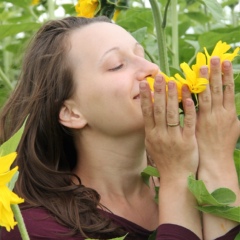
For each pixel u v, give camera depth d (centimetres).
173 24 344
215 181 202
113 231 210
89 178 224
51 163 226
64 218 207
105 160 219
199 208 197
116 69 211
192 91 195
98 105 211
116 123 210
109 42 213
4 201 145
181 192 201
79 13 290
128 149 216
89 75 212
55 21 227
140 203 224
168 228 199
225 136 203
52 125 222
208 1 283
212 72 194
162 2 412
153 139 201
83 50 214
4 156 150
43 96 222
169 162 203
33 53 227
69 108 219
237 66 292
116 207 220
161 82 193
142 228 216
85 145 221
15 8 505
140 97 198
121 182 221
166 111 197
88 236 207
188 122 197
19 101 230
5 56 438
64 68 217
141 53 219
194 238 199
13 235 208
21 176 220
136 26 370
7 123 233
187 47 382
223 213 195
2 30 337
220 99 199
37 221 207
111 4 286
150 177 229
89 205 212
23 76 231
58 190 214
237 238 198
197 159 203
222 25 436
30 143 222
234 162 218
